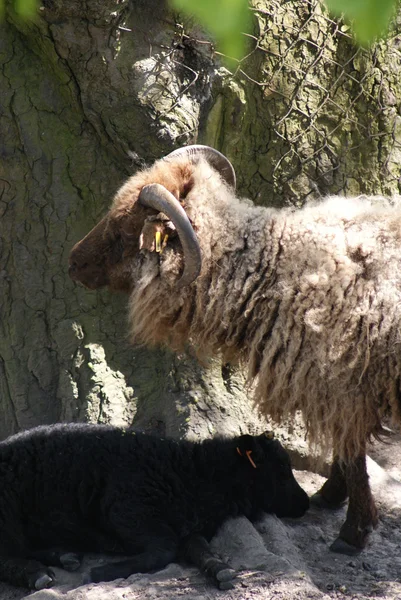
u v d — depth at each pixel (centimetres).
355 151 1150
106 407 1085
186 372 1089
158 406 1105
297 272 823
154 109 1011
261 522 949
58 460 930
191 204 863
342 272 806
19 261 1100
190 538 881
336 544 903
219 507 927
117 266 903
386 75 1141
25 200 1088
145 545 866
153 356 1118
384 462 1151
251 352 847
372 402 816
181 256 862
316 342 805
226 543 900
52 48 1001
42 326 1110
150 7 997
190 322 884
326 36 1090
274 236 842
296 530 960
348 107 1125
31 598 791
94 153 1077
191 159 909
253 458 951
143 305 885
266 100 1087
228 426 1089
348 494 911
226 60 1045
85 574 849
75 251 916
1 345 1126
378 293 798
